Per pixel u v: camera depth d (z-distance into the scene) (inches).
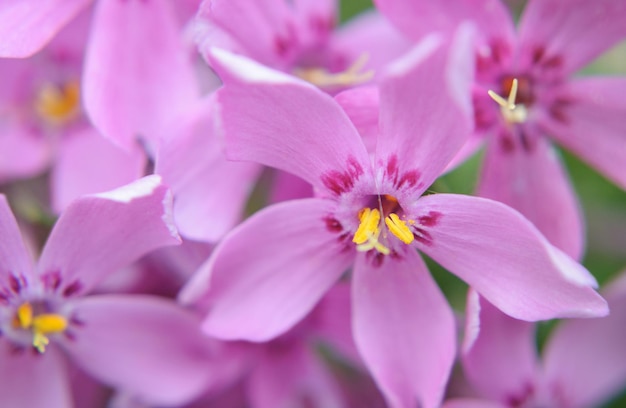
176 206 3.0
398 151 3.0
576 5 3.2
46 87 3.6
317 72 3.4
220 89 2.8
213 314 3.1
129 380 3.2
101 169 3.3
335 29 3.5
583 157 3.3
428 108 2.9
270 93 2.9
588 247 3.6
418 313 3.1
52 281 3.1
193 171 3.1
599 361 3.5
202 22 2.9
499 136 3.2
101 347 3.2
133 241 3.0
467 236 3.0
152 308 3.2
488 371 3.3
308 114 2.9
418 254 3.1
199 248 3.2
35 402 3.2
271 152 3.0
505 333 3.3
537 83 3.3
